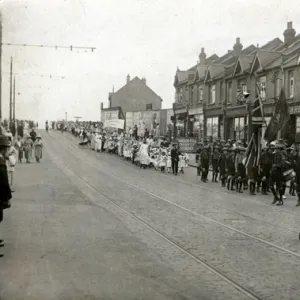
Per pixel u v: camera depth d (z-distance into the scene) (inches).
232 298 243.9
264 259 324.8
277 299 243.0
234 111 1547.7
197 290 256.2
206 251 346.0
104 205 562.6
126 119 2512.3
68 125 3425.2
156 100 3511.3
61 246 348.2
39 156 1252.5
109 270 289.9
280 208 575.5
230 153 780.0
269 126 901.8
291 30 1536.7
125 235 395.2
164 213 515.2
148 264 306.7
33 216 474.6
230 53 2076.8
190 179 952.3
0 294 242.5
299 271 295.6
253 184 714.2
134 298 241.6
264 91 1386.6
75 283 262.5
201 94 1909.4
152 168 1195.3
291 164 688.4
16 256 316.5
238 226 448.1
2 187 313.0
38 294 243.3
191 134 1843.0
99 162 1321.4
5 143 333.4
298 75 1198.9
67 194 652.7
